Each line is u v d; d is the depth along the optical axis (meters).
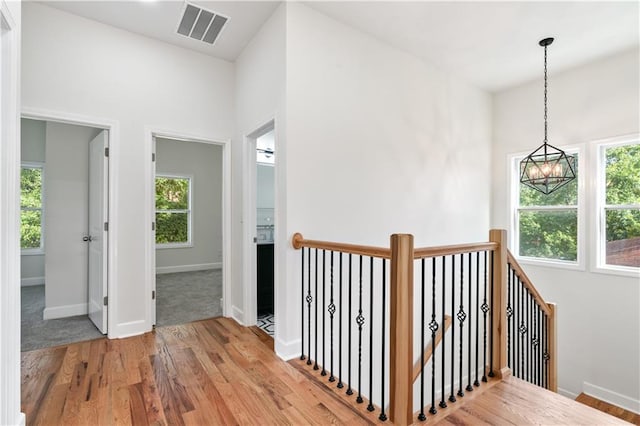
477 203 4.21
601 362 3.56
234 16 2.76
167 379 2.12
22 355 2.50
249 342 2.79
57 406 1.81
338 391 2.00
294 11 2.55
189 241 6.61
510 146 4.31
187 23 2.87
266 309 3.79
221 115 3.48
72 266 3.52
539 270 4.07
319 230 2.65
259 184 6.70
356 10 2.67
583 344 3.69
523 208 4.29
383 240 3.10
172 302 4.14
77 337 2.90
